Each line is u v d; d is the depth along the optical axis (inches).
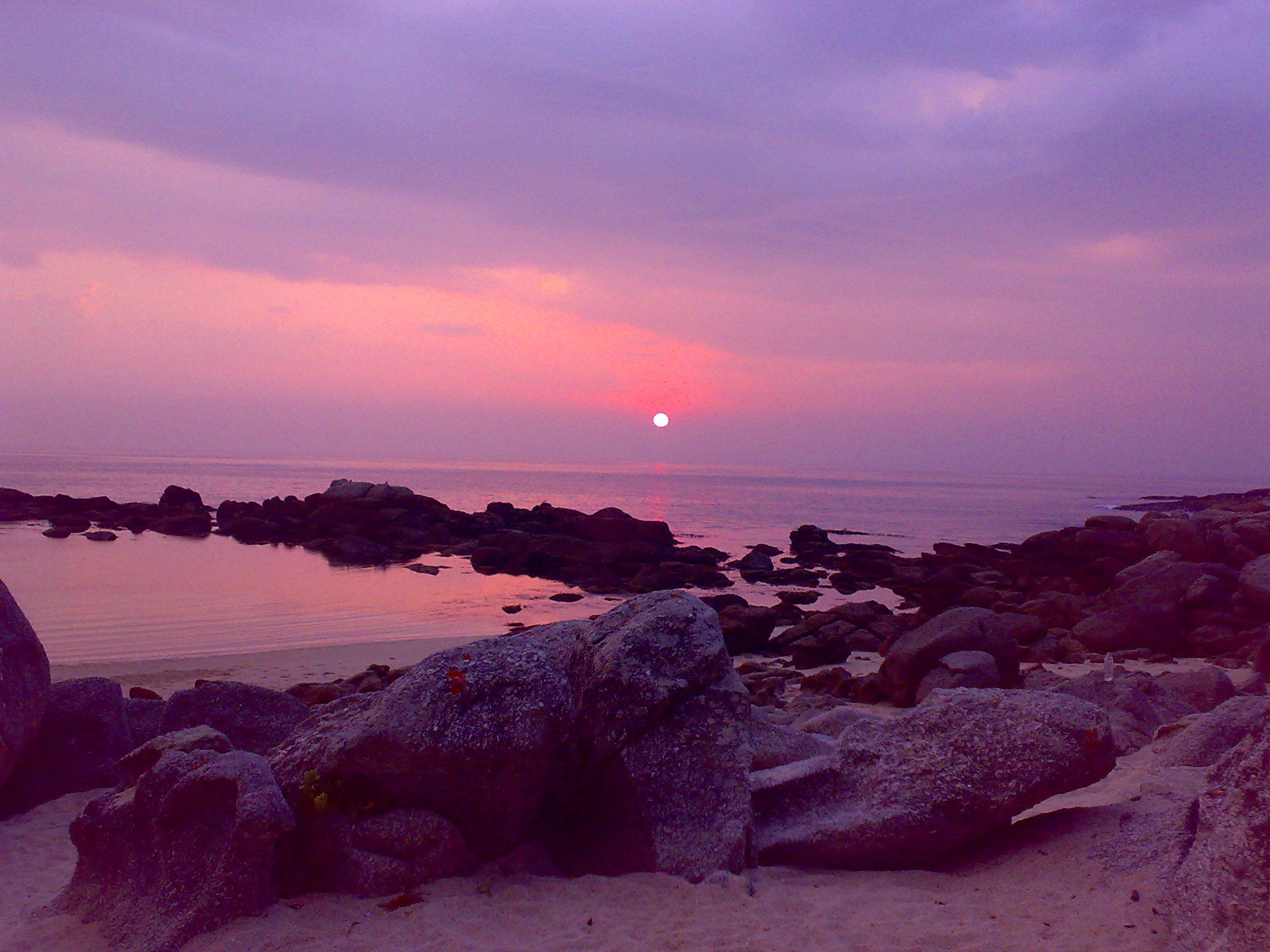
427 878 213.5
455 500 3998.5
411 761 216.2
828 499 4965.6
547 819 235.6
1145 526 1370.6
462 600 1311.5
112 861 225.5
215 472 5767.7
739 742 237.5
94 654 826.2
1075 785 218.1
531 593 1414.9
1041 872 206.4
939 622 628.4
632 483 6333.7
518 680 229.3
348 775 219.6
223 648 882.1
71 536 2025.1
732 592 1485.0
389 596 1332.4
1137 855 197.9
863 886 210.8
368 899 208.1
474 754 216.4
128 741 370.6
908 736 240.7
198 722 367.2
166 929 195.3
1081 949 165.2
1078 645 821.2
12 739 312.2
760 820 237.1
